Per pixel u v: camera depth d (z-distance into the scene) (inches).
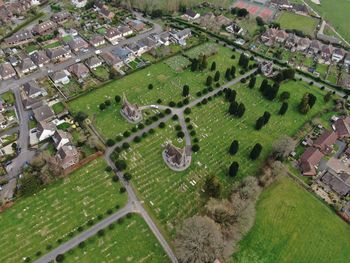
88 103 6318.9
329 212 4808.1
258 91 6924.2
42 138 5526.6
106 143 5521.7
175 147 5246.1
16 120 5880.9
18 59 7268.7
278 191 5024.6
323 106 6707.7
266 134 5969.5
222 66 7544.3
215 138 5816.9
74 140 5585.6
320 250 4367.6
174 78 7062.0
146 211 4667.8
